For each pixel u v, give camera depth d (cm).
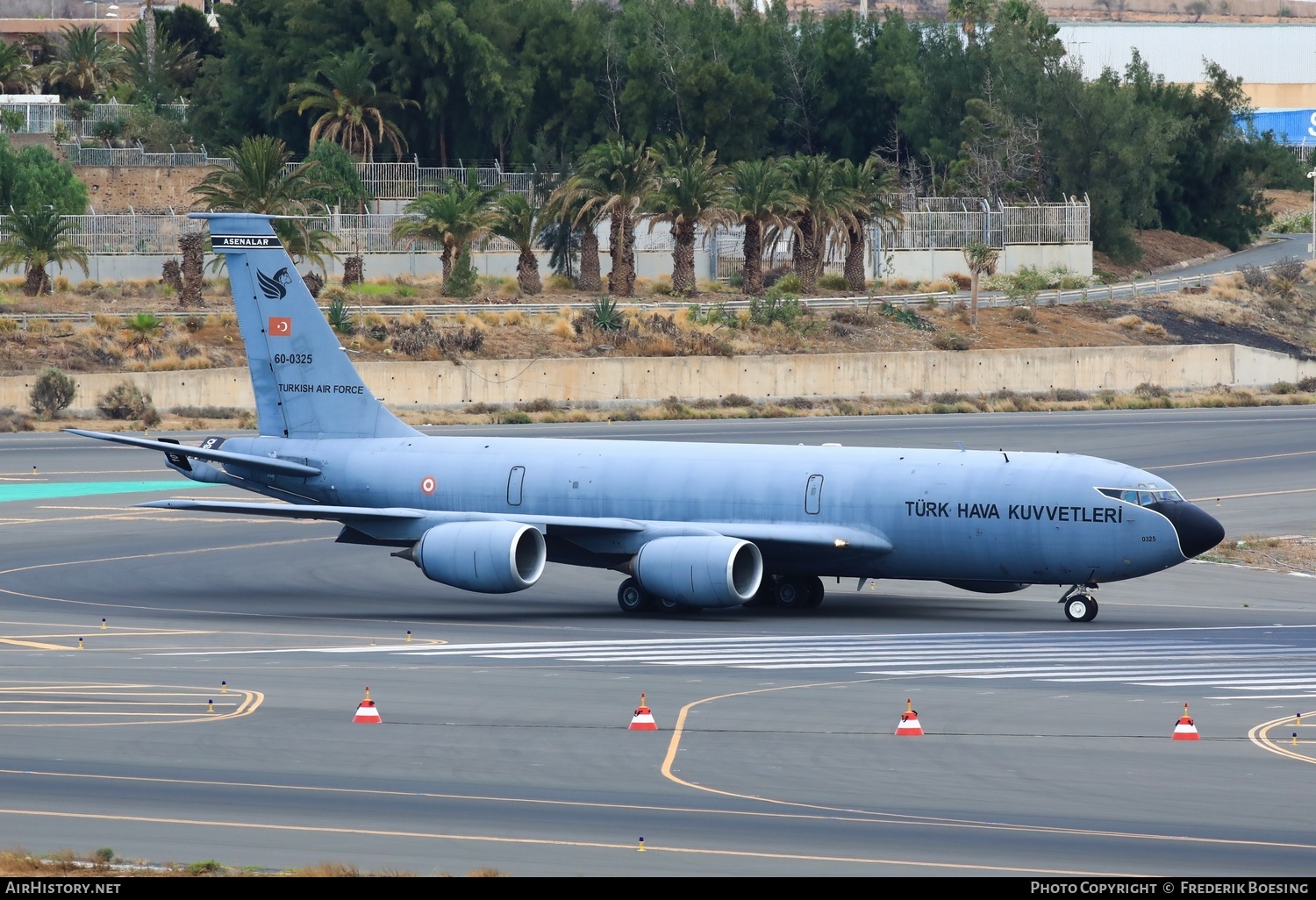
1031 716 11475
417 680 12800
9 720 11012
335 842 7894
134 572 19412
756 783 9344
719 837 8075
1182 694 12394
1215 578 19925
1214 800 9000
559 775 9531
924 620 16662
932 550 16675
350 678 12862
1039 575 16438
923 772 9681
